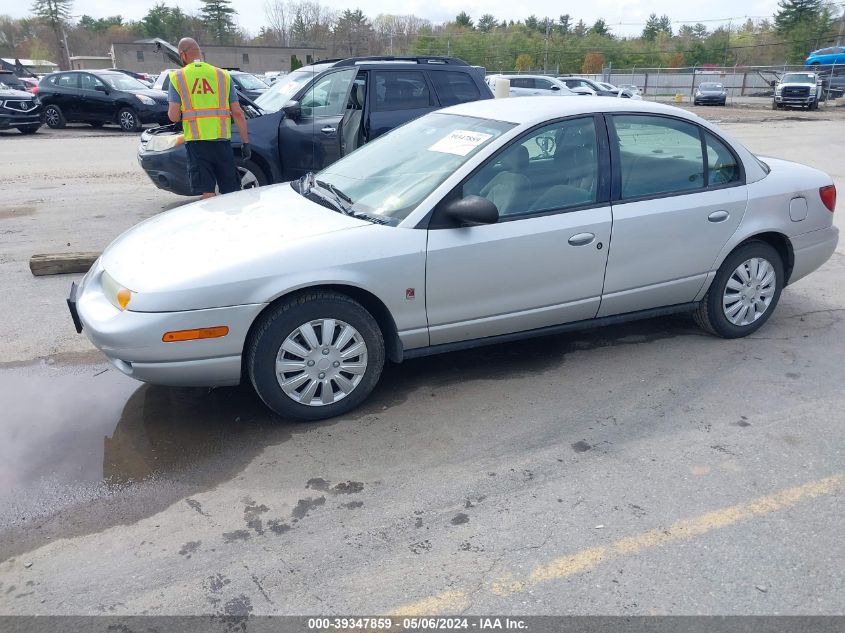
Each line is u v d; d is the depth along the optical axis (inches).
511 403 156.3
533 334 165.6
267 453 136.9
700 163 175.0
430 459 134.6
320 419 148.5
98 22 4269.2
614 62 2246.6
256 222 152.3
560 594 100.6
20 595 101.0
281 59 2694.4
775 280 189.8
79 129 776.3
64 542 112.0
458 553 108.9
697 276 177.5
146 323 130.8
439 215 147.5
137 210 348.2
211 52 2603.3
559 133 160.2
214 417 150.7
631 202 165.3
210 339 133.9
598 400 157.3
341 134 293.6
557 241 156.3
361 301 148.6
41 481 127.8
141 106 724.7
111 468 132.0
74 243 284.8
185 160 306.7
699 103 1392.7
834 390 161.2
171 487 126.2
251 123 308.3
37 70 2883.9
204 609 98.0
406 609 98.0
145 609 98.1
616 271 165.9
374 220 148.0
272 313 138.3
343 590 101.4
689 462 133.0
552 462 133.3
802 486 125.6
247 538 112.7
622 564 106.5
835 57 1582.2
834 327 199.3
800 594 100.7
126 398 159.8
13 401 158.2
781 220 183.8
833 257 272.2
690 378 167.6
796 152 591.2
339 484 126.9
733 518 117.0
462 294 151.4
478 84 323.9
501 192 153.8
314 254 138.3
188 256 139.3
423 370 173.5
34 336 194.4
